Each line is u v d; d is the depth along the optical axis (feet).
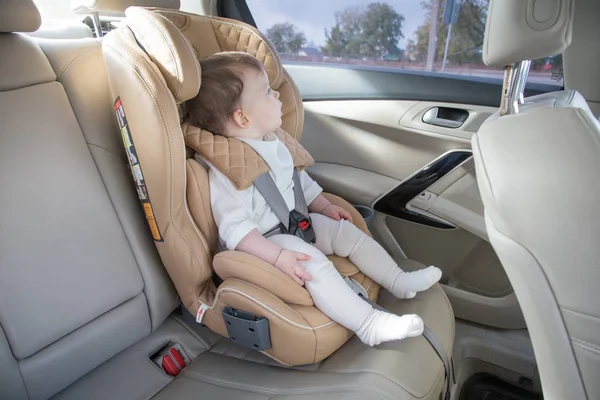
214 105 3.41
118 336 3.18
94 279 3.00
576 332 1.98
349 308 2.95
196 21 3.71
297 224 3.54
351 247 3.57
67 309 2.88
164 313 3.48
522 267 2.05
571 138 1.97
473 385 4.27
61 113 2.96
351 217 3.93
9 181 2.64
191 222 3.06
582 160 1.89
